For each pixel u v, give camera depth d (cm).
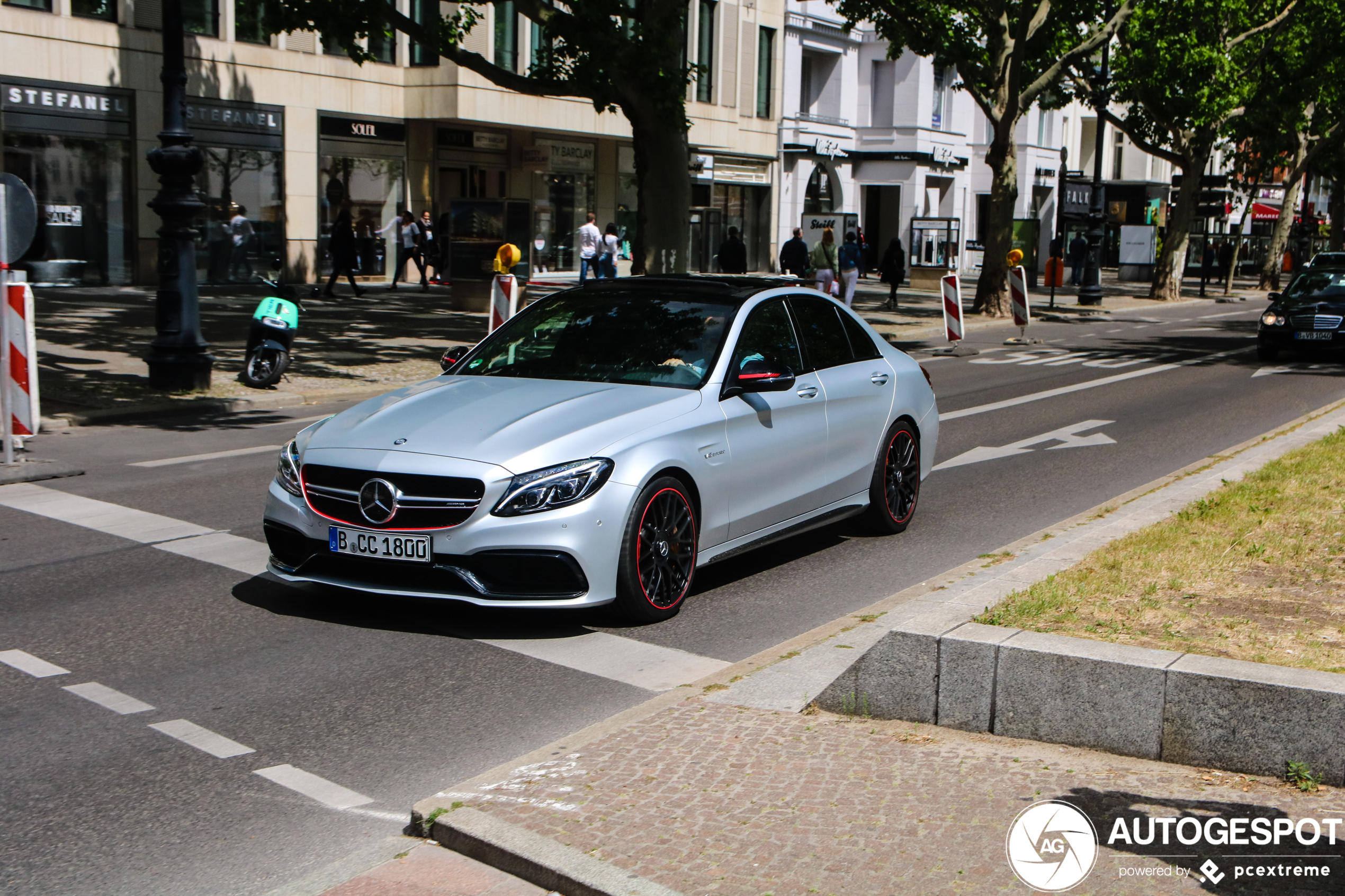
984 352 2230
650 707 502
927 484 1029
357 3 1809
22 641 590
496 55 3262
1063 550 684
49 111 2512
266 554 757
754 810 390
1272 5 3950
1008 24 3042
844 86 4816
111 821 409
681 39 1898
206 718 500
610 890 340
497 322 1644
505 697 529
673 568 642
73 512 854
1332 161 4912
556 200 3725
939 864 355
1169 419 1409
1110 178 6662
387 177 3225
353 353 1808
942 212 5212
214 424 1250
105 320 2064
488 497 579
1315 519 760
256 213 2922
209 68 2777
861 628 577
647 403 648
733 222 4425
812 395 748
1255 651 500
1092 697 448
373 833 403
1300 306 2030
